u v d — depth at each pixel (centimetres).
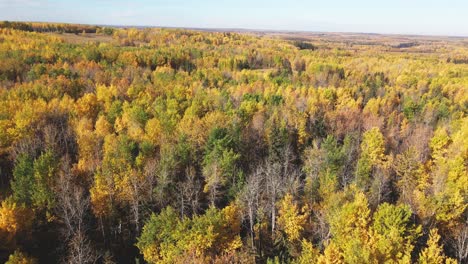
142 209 5091
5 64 10781
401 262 3359
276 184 5184
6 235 4238
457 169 5584
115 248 4769
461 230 4581
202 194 5681
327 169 5538
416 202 5016
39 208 4662
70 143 6938
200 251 3928
